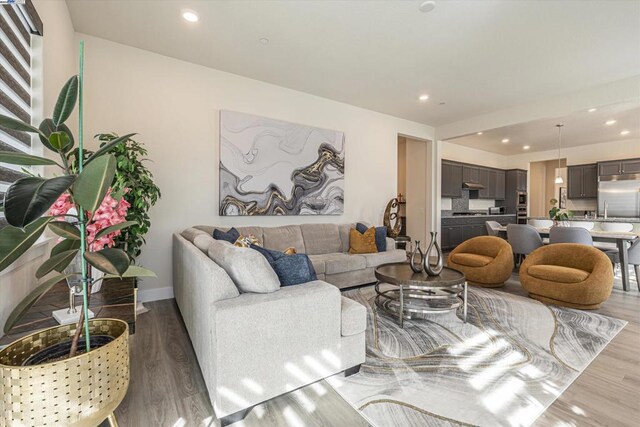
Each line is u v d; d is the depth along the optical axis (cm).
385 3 240
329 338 176
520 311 299
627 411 154
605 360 205
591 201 754
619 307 312
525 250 451
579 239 385
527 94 434
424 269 282
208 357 158
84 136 291
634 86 370
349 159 486
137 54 313
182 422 146
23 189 76
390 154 539
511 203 846
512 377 185
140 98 315
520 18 258
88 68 290
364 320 191
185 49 314
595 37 286
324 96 446
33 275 177
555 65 343
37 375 90
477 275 385
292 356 163
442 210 730
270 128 392
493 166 869
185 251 236
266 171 390
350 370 187
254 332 151
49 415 91
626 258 378
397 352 216
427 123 586
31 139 186
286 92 414
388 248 437
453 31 279
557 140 694
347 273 366
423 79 385
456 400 163
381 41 296
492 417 150
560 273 311
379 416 151
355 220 496
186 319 236
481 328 258
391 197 542
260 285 163
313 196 434
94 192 98
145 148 318
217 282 154
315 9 248
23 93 175
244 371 149
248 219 386
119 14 257
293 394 168
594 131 610
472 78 380
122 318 133
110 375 105
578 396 166
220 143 356
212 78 356
